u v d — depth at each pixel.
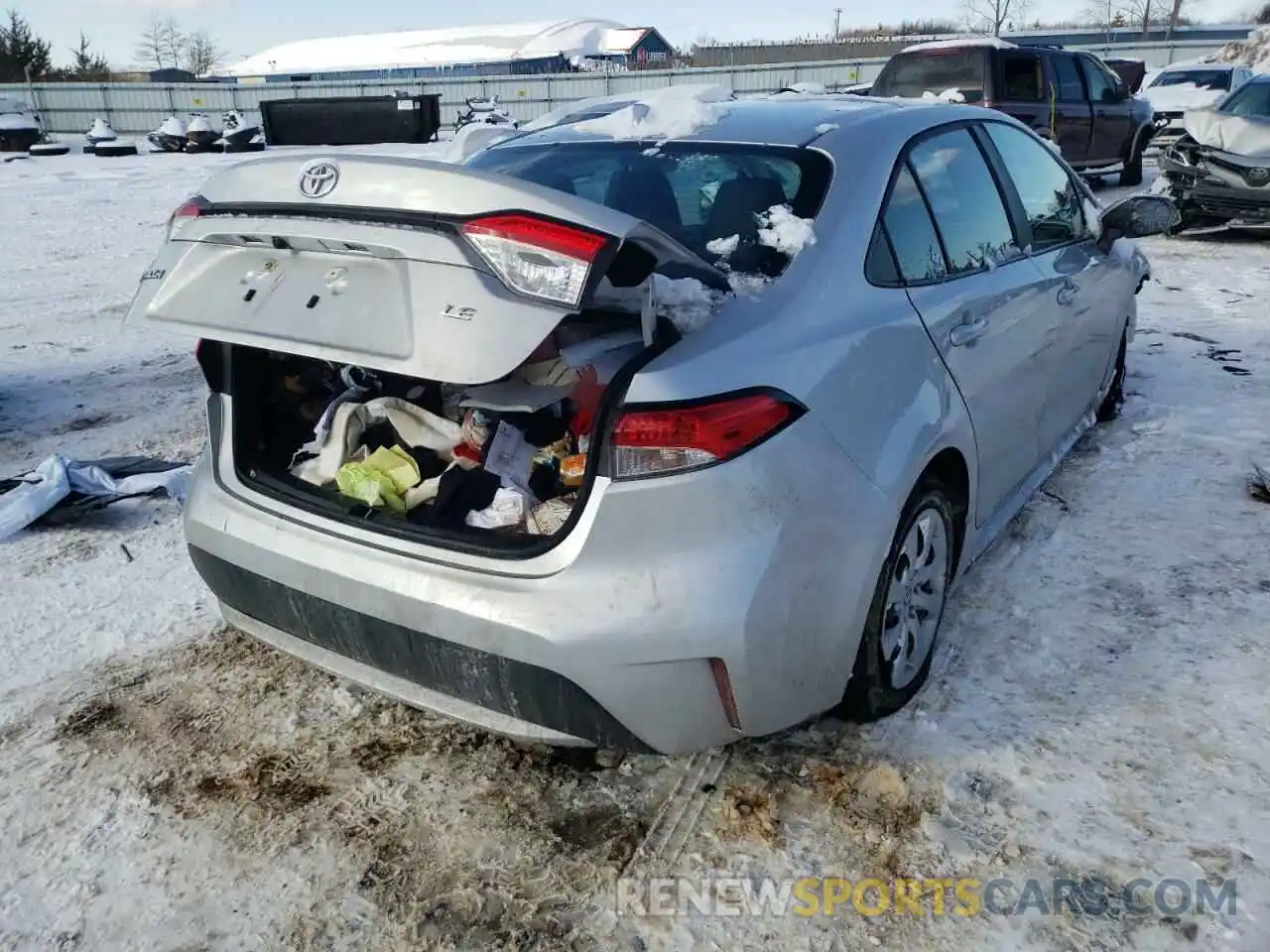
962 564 3.04
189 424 5.31
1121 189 13.72
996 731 2.64
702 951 2.04
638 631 2.05
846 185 2.68
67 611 3.38
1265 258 9.26
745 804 2.41
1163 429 4.78
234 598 2.60
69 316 7.75
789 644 2.19
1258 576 3.39
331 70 77.44
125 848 2.34
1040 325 3.39
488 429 2.58
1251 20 60.62
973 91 11.86
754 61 50.28
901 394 2.51
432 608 2.17
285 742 2.70
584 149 3.10
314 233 2.14
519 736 2.23
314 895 2.20
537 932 2.09
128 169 19.88
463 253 1.98
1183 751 2.55
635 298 2.32
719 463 2.05
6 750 2.68
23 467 4.67
